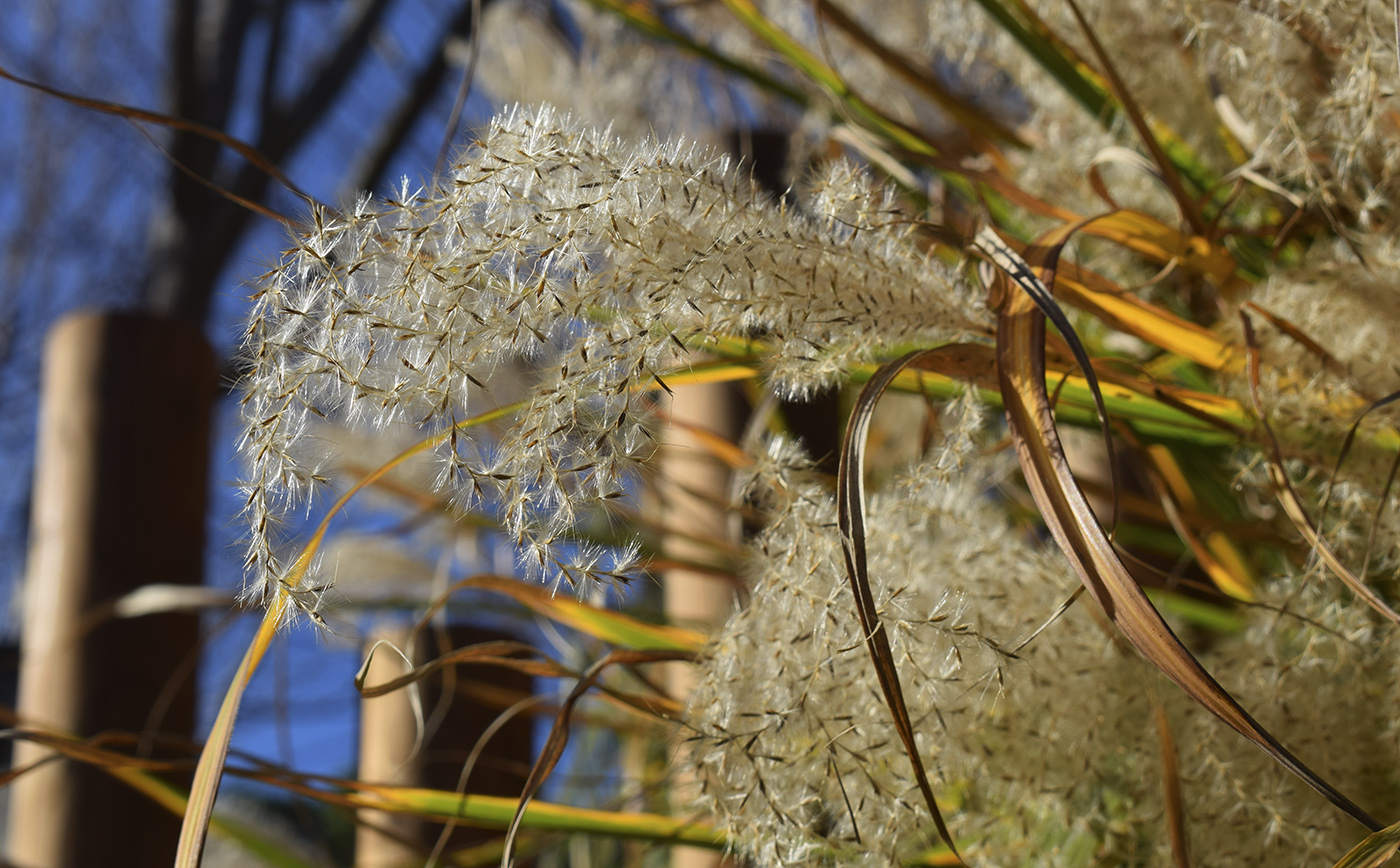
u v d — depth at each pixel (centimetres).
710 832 90
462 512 76
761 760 80
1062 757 84
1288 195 91
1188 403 88
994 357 83
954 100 108
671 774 96
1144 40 100
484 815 90
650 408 80
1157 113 101
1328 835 83
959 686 81
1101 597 77
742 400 110
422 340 75
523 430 76
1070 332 80
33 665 108
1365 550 87
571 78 172
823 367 81
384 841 108
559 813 90
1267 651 86
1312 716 84
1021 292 82
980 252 83
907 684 81
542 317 76
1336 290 87
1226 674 86
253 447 75
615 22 145
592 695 89
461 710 110
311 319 75
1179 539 105
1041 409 79
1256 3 90
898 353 89
